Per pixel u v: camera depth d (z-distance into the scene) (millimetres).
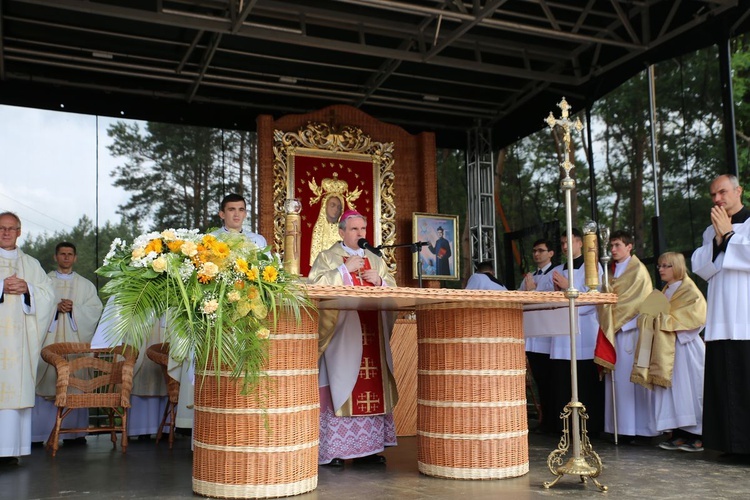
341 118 9195
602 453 5141
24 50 7508
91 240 8523
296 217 3666
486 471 3975
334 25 7504
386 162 9336
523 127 9227
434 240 9219
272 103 9023
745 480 3990
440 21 7012
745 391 4652
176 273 3299
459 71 8578
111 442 6516
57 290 6816
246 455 3537
